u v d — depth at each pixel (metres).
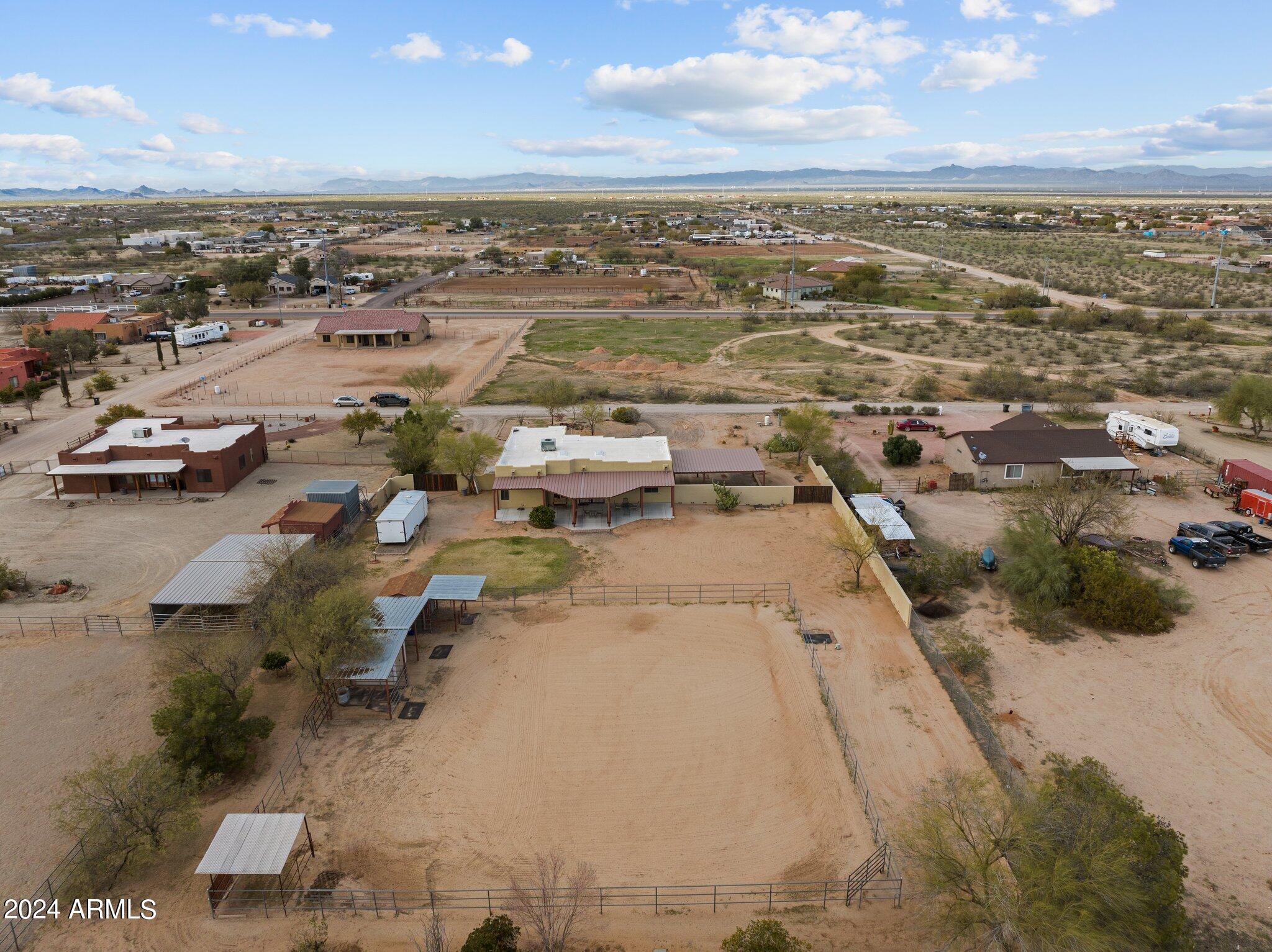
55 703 37.66
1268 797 31.58
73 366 110.19
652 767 33.69
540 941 25.30
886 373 105.69
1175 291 170.12
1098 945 22.19
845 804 31.41
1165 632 43.44
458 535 56.94
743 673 40.34
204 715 31.81
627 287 189.50
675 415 87.25
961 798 27.83
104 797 29.08
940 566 49.75
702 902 27.09
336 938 25.72
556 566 52.12
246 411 89.62
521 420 84.50
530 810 31.31
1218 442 77.31
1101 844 24.70
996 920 23.44
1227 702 37.50
